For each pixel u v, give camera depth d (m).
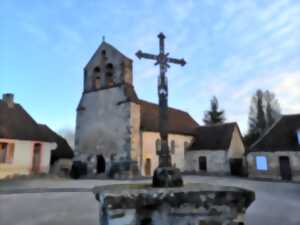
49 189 13.92
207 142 27.92
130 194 3.80
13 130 20.80
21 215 8.20
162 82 5.95
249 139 35.94
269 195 12.62
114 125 22.25
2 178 19.11
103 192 3.91
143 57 5.95
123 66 22.81
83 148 23.75
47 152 22.38
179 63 6.31
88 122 24.05
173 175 4.88
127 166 20.61
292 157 21.38
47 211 8.71
